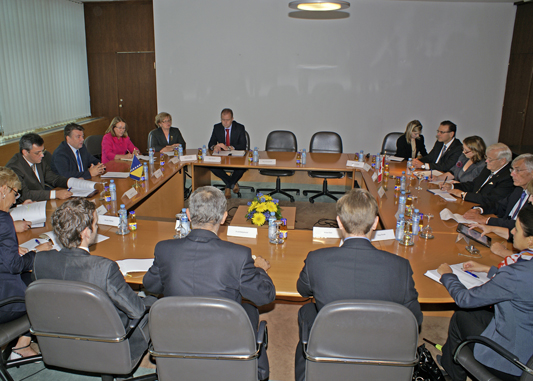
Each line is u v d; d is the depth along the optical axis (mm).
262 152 5434
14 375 2219
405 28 6840
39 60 6410
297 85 7199
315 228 2635
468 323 1987
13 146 5555
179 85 7348
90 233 1754
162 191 4375
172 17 7062
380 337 1457
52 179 3662
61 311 1586
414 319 1422
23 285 2037
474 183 3715
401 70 7008
